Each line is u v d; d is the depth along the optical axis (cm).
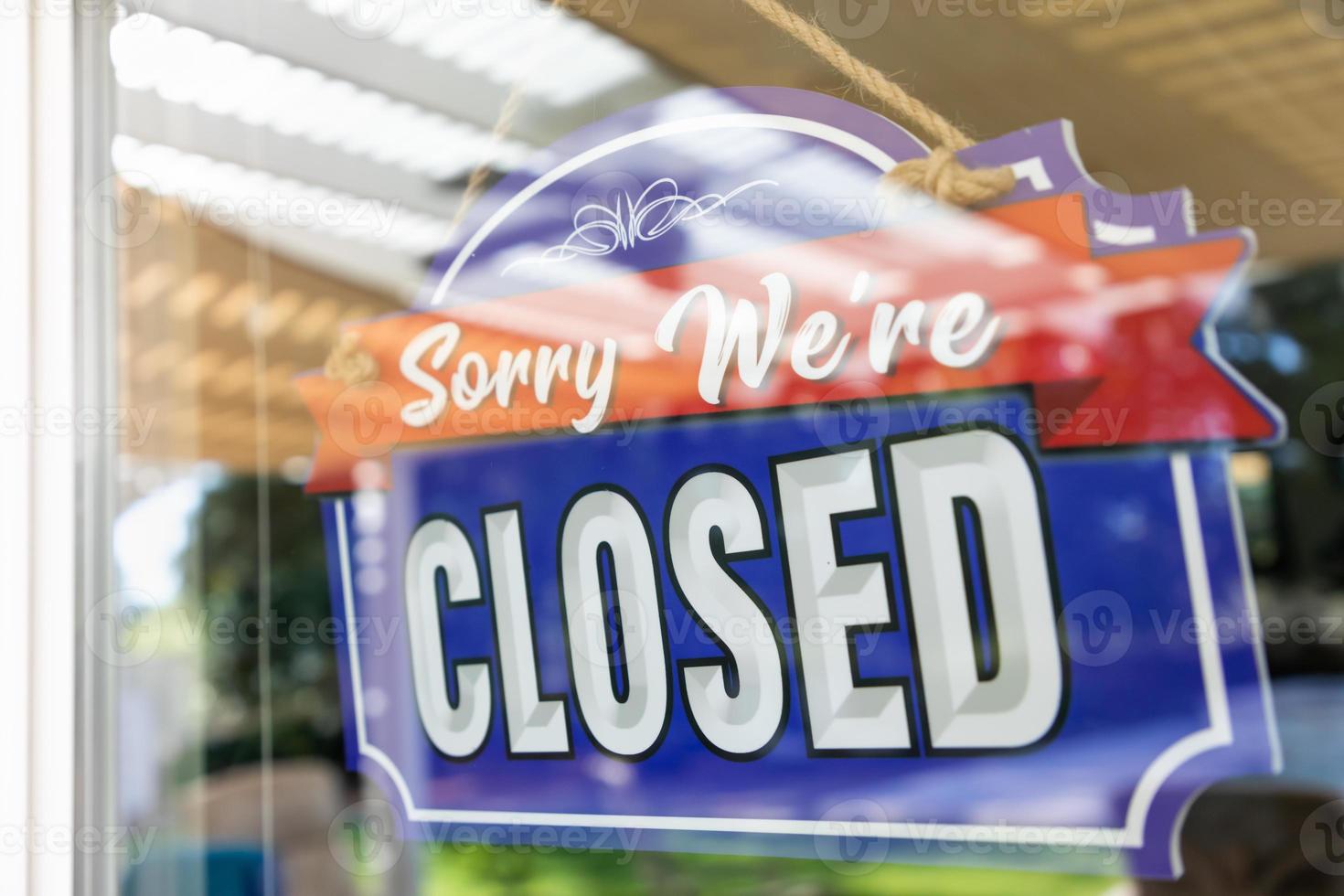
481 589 67
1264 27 60
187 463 73
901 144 63
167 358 73
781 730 63
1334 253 58
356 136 71
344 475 70
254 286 72
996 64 62
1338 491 58
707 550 64
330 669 70
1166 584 59
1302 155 59
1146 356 60
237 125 73
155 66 74
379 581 69
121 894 72
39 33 75
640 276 66
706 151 65
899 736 62
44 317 74
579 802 65
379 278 70
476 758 67
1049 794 60
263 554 71
